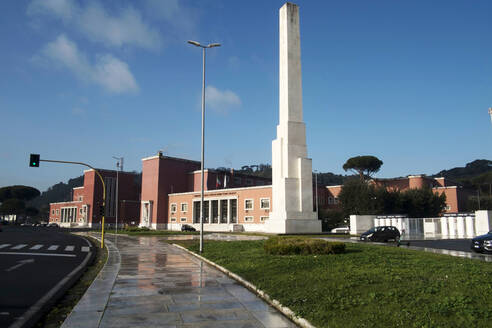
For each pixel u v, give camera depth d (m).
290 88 47.03
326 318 7.45
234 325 7.60
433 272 11.30
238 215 71.94
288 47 47.41
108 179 100.56
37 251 24.73
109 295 10.34
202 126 25.39
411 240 34.50
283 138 47.25
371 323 6.91
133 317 8.14
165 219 86.06
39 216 154.38
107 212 98.88
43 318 8.46
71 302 9.99
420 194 67.81
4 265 17.50
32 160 27.48
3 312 8.90
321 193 82.62
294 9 48.16
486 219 38.31
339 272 11.62
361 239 34.06
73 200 114.00
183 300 9.73
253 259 16.17
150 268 16.06
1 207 121.38
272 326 7.55
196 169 93.19
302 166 46.06
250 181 94.56
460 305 7.45
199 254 21.20
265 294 9.95
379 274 10.98
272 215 47.56
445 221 42.66
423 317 6.99
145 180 89.50
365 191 65.50
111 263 17.95
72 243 32.53
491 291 8.41
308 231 45.38
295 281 10.78
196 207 80.44
